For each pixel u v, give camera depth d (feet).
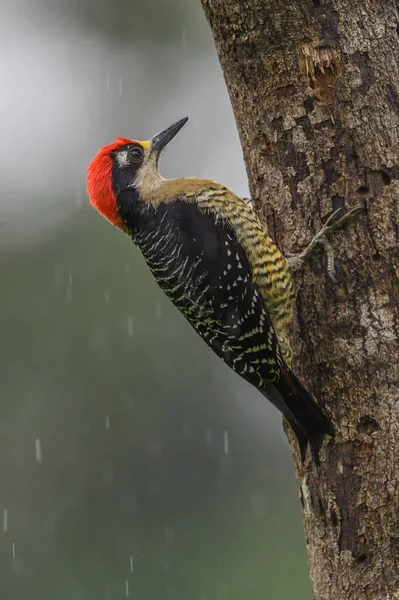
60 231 48.37
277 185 27.22
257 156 27.71
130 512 44.83
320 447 25.55
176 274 29.66
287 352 27.14
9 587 43.27
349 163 26.07
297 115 26.58
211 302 29.01
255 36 26.73
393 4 26.53
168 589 43.39
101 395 46.24
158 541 44.37
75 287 47.29
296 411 25.63
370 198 25.82
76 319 46.91
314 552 26.22
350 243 25.86
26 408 45.75
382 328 25.44
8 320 46.65
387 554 24.81
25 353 46.39
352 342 25.71
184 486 45.75
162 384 46.91
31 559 43.88
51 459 45.29
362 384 25.49
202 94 51.47
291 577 42.98
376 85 26.02
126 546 44.21
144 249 30.71
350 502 25.34
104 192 31.42
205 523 44.93
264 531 44.78
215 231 29.17
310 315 26.50
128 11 51.55
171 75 51.65
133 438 45.83
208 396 46.91
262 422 46.93
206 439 46.57
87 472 45.42
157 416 46.34
